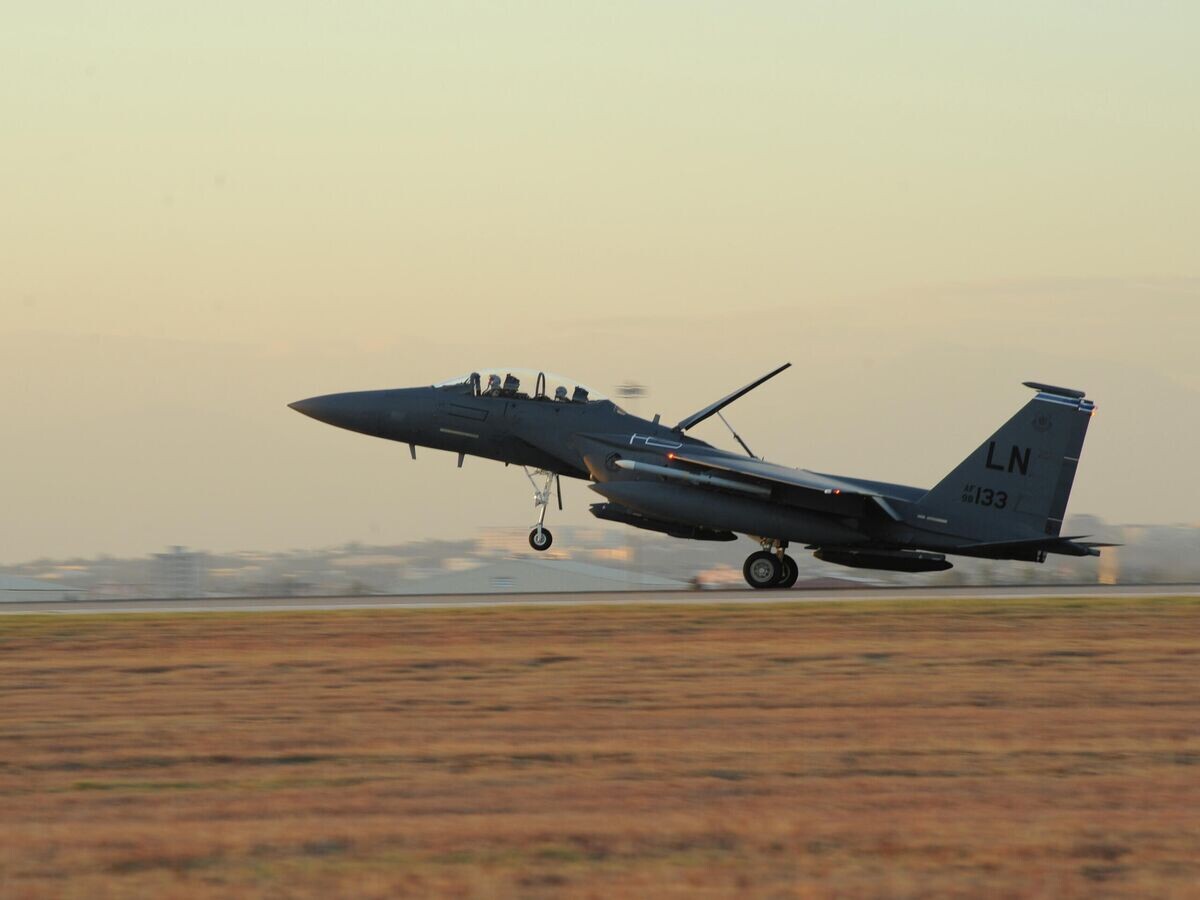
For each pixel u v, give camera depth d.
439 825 43.88
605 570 160.75
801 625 86.62
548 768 51.53
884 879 38.53
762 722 59.59
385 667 72.50
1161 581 139.38
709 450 117.19
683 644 79.56
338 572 152.00
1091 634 83.69
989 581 123.75
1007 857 40.88
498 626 86.31
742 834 42.88
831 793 48.12
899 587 117.88
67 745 55.38
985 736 57.22
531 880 38.28
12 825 44.12
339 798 47.34
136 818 44.91
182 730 57.94
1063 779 50.44
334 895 37.03
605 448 117.00
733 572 147.12
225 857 40.44
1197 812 46.19
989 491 109.50
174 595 135.00
